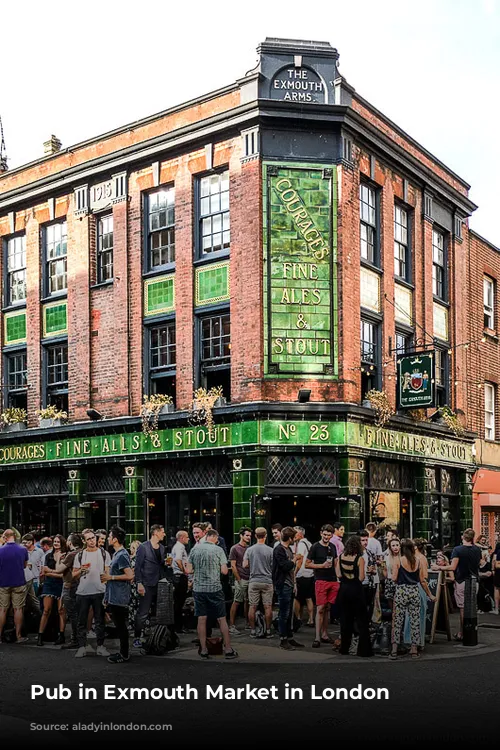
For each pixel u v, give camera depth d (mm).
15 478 23891
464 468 24516
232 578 18328
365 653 12602
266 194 19109
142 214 21484
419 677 11070
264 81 19219
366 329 20797
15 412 23625
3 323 24688
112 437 21188
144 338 21172
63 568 13367
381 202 21438
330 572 13578
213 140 20094
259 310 18828
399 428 21000
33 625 14844
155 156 21109
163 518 20516
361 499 19141
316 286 19125
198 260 20312
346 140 19594
